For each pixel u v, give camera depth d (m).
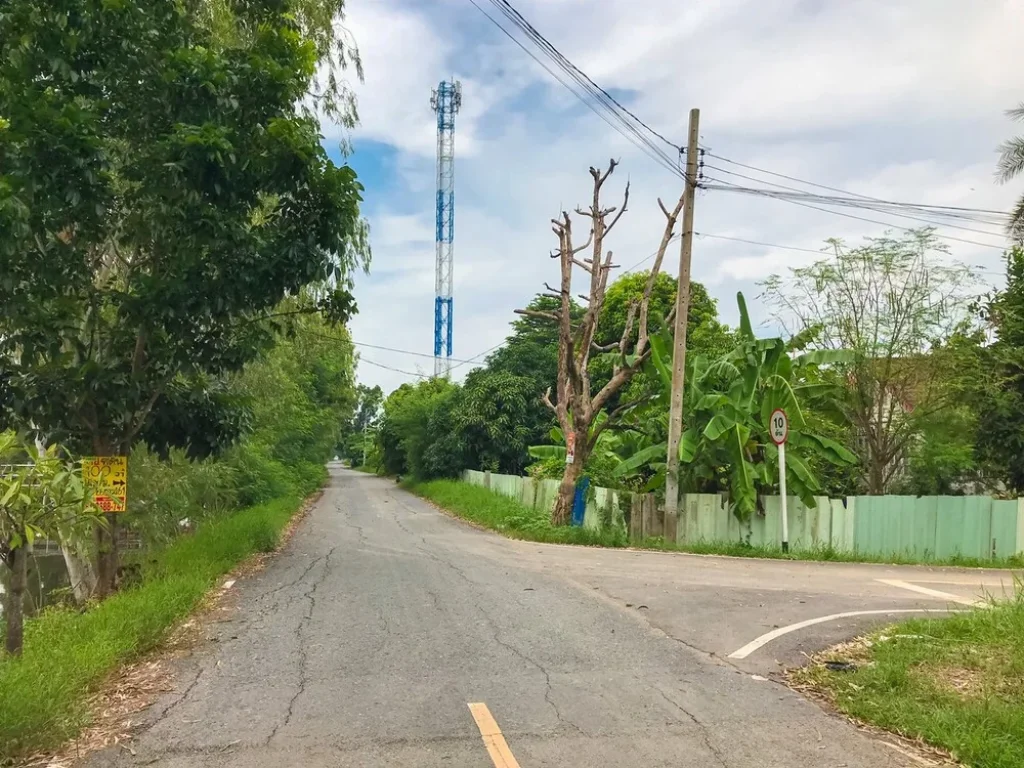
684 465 17.92
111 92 9.68
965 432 18.41
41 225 8.88
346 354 40.66
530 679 6.27
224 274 9.88
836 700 5.77
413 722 5.27
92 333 10.49
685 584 11.04
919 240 18.75
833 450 17.09
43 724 4.85
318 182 10.02
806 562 14.81
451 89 53.53
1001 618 7.46
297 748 4.81
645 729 5.15
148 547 14.25
